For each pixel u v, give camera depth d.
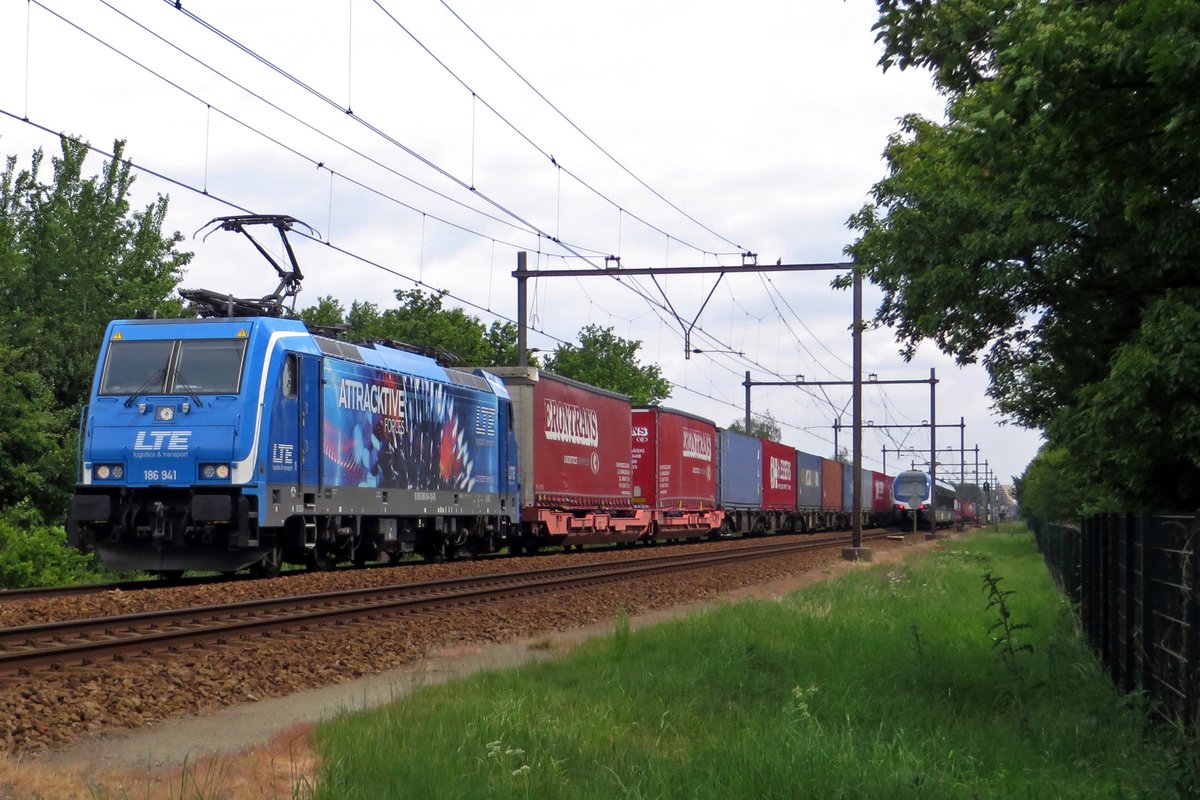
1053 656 11.53
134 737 8.36
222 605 14.05
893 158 14.27
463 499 25.70
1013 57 7.52
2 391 25.08
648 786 6.62
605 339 62.41
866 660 11.58
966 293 11.63
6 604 14.69
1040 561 36.72
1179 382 9.45
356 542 22.23
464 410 26.02
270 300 20.64
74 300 30.06
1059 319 11.87
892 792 6.48
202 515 17.80
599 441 34.75
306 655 11.86
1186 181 8.26
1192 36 6.77
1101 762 7.68
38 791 6.49
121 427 18.44
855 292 35.69
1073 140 8.04
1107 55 7.35
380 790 6.48
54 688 9.34
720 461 45.72
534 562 26.92
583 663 11.41
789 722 8.09
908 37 9.41
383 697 10.00
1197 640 6.98
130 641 11.20
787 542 45.19
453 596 16.86
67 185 31.22
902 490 72.06
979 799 6.45
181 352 18.73
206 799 6.34
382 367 22.42
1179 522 7.63
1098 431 10.24
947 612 17.14
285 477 18.97
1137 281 11.07
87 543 18.77
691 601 20.52
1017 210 11.05
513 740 7.66
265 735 8.49
